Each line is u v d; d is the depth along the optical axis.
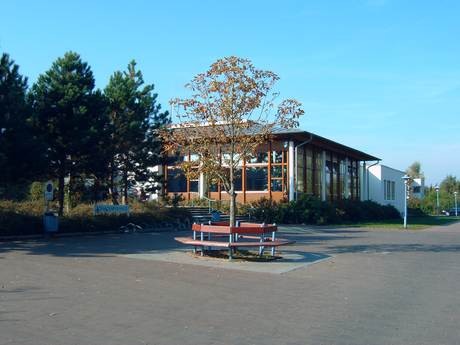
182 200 34.81
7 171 19.67
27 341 6.69
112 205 25.17
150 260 14.41
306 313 8.54
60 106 22.75
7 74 19.75
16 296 9.45
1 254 15.27
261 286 10.96
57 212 24.03
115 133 26.33
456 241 23.02
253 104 15.71
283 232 28.17
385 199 60.38
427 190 101.69
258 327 7.61
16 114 19.55
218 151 16.36
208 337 7.04
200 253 15.84
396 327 7.72
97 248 17.12
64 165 23.69
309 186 41.44
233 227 14.95
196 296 9.77
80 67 23.94
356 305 9.21
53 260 14.07
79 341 6.74
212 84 15.62
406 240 23.34
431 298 9.91
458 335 7.31
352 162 52.34
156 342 6.76
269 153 37.78
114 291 10.06
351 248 19.23
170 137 16.34
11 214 20.58
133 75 28.28
